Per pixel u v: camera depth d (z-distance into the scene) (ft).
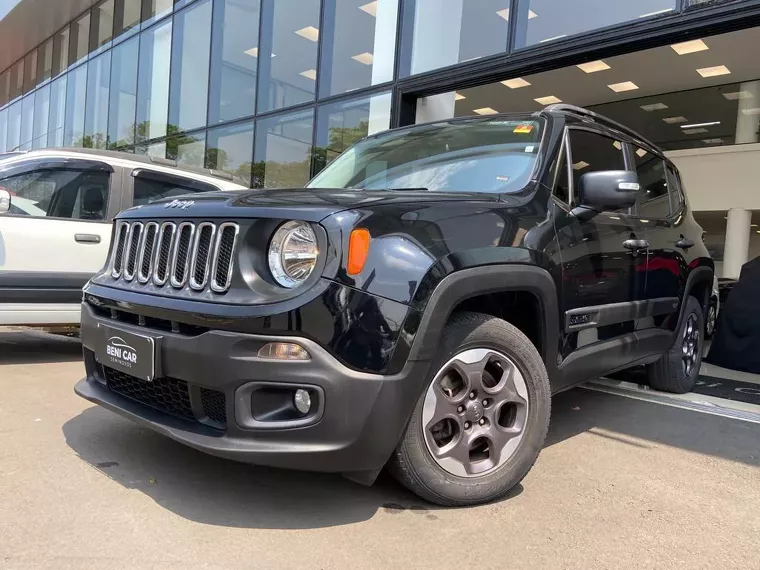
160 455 9.49
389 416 6.92
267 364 6.68
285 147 33.12
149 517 7.44
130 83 48.37
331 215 6.93
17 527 7.02
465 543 7.18
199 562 6.46
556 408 13.60
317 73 31.07
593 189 9.26
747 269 19.77
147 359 7.52
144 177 17.99
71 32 58.29
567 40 21.09
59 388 13.57
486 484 8.14
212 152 38.83
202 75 39.81
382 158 11.78
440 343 7.60
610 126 12.25
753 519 8.18
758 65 38.01
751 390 15.83
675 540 7.50
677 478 9.56
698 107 45.32
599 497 8.72
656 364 14.61
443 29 25.41
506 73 23.29
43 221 15.84
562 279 9.12
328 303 6.66
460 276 7.48
